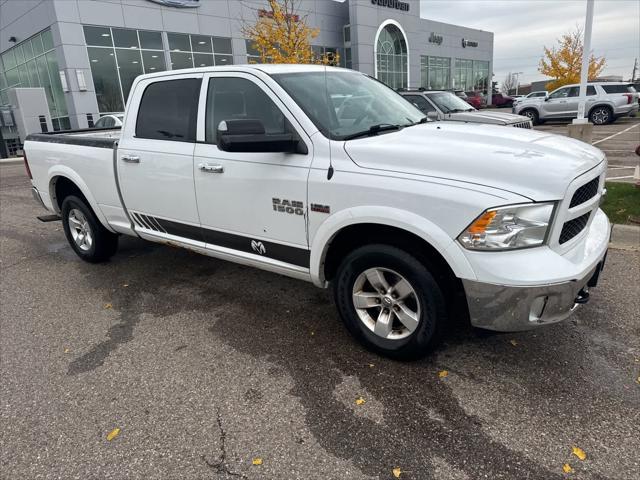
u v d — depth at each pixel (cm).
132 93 448
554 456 236
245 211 362
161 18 2272
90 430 272
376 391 293
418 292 294
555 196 259
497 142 311
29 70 2403
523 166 271
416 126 364
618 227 534
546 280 255
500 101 4878
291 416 275
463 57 4747
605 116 2041
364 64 3130
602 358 314
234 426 269
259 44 1616
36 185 566
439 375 306
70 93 2072
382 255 300
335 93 370
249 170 350
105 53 2130
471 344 340
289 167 329
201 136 388
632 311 370
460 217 264
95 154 475
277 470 237
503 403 276
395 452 244
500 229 258
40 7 2078
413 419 268
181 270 519
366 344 333
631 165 1005
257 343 358
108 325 399
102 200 486
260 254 370
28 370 336
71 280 507
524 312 263
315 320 390
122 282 493
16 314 430
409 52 3516
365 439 254
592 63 3531
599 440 245
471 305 275
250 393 298
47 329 397
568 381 293
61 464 248
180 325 393
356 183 296
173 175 405
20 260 587
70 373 330
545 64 3712
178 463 244
